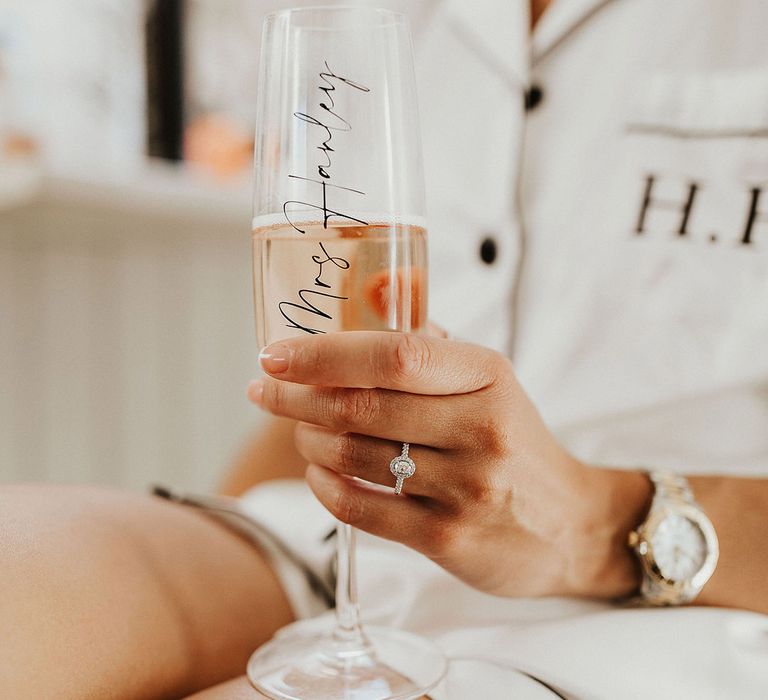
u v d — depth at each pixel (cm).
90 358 144
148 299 151
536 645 47
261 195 43
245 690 44
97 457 148
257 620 56
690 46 65
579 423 66
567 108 69
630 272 65
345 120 41
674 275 63
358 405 40
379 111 41
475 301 71
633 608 53
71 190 101
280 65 42
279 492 73
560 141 69
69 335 141
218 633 53
